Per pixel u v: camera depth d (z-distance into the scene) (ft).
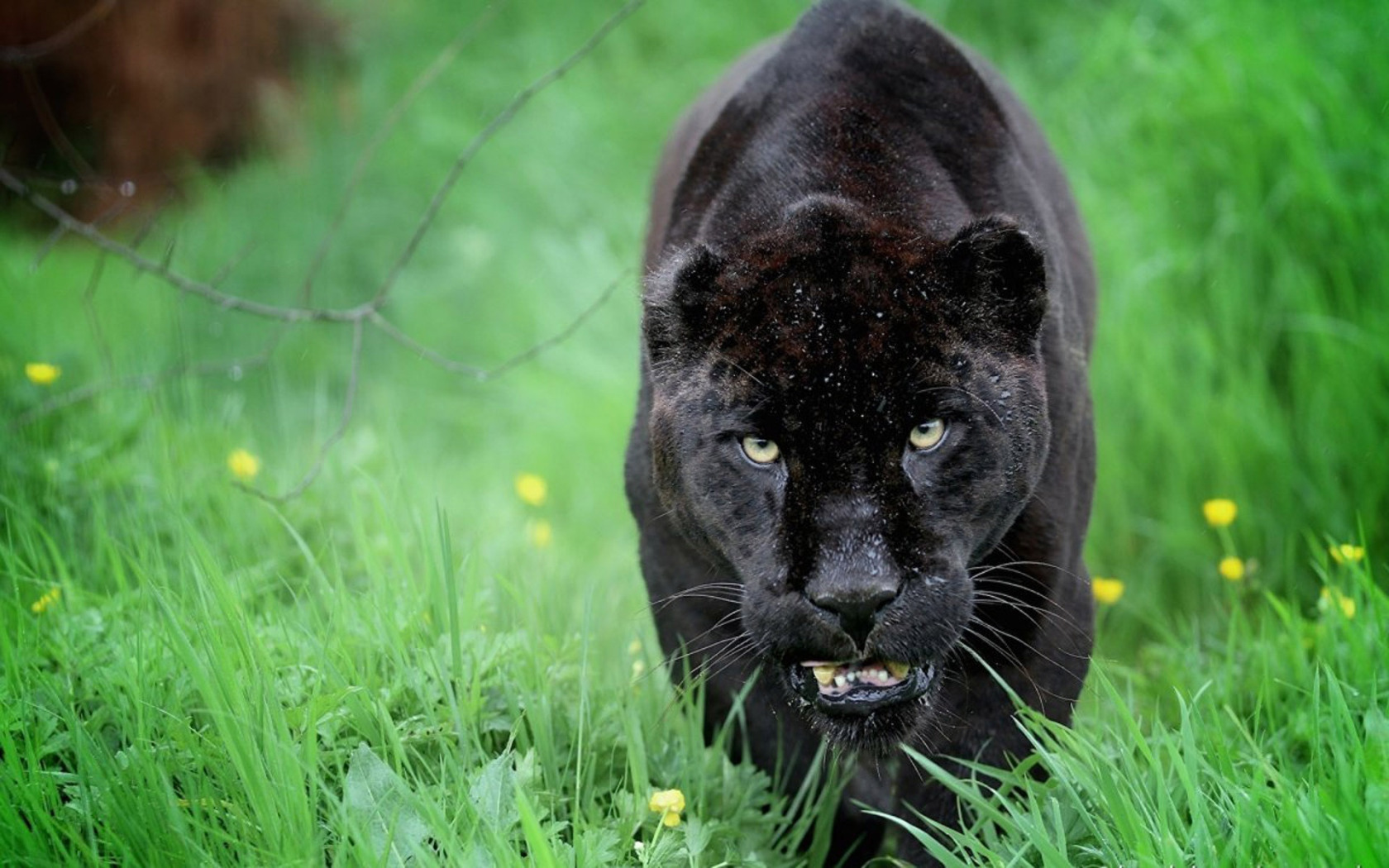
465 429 47.19
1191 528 35.17
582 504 41.81
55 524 30.63
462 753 22.47
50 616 25.77
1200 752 22.11
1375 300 35.37
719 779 24.30
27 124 54.34
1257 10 39.63
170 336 44.34
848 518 20.51
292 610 26.53
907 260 21.59
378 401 46.01
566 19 57.67
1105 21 46.37
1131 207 39.63
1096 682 28.02
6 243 52.29
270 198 53.98
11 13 53.52
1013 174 25.58
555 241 50.37
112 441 33.01
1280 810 20.06
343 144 55.16
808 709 22.15
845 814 26.25
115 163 55.06
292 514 30.86
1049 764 21.17
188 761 22.29
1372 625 25.41
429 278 51.80
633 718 23.53
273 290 50.98
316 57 57.93
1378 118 36.81
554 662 25.09
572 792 23.57
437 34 58.95
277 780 20.81
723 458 21.52
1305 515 34.76
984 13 50.96
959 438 21.16
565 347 46.03
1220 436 35.37
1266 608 29.32
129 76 54.80
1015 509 22.20
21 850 20.89
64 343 40.65
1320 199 36.70
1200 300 37.86
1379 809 19.02
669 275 22.85
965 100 25.44
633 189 51.55
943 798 24.08
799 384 20.74
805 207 22.29
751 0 54.95
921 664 20.98
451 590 23.58
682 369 22.16
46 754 22.86
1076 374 25.11
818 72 25.44
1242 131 38.55
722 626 24.27
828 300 21.12
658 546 24.75
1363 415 34.27
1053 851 19.58
